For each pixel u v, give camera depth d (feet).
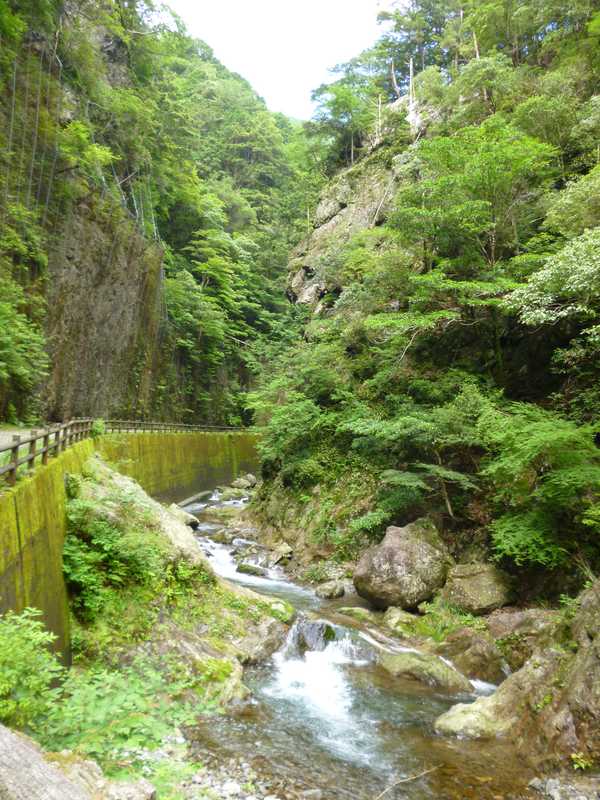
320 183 149.89
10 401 58.90
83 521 31.89
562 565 35.76
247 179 206.28
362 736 23.59
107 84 103.40
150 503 39.81
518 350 55.11
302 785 19.58
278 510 65.00
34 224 66.80
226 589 36.14
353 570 48.47
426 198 58.54
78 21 92.48
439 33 149.48
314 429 66.23
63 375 72.59
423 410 52.75
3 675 14.05
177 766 15.87
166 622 30.27
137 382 100.27
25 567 21.07
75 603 28.81
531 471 38.65
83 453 43.88
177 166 135.54
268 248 178.70
